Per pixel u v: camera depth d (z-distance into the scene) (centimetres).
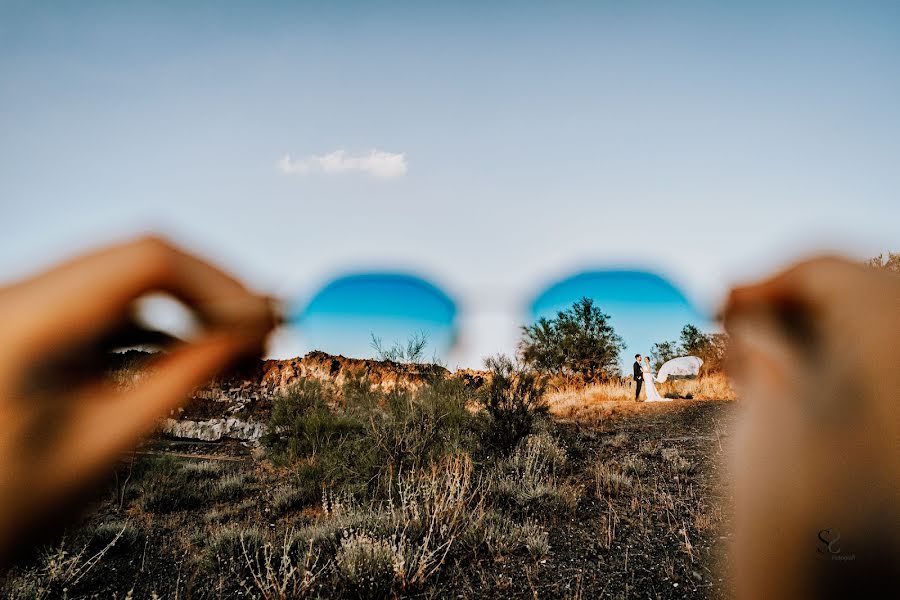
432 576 447
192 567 511
